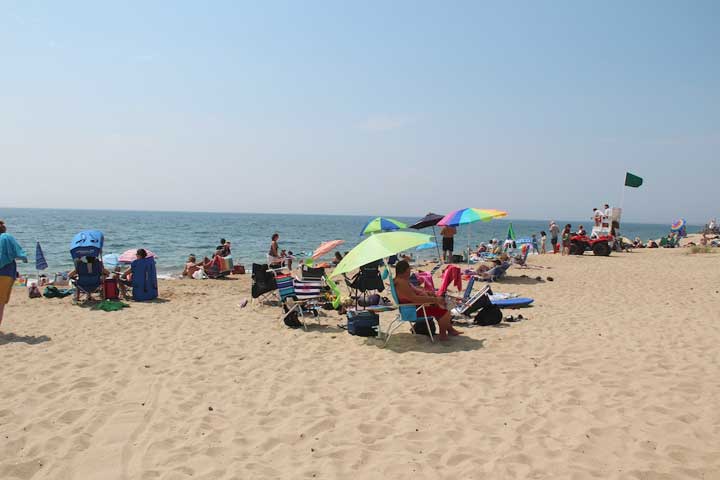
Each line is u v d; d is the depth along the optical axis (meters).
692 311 8.52
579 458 3.50
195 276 14.91
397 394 4.87
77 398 4.75
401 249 6.66
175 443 3.86
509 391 4.84
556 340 6.72
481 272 13.38
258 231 60.91
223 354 6.32
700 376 5.11
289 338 7.20
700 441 3.71
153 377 5.38
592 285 12.20
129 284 10.52
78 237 10.05
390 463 3.51
